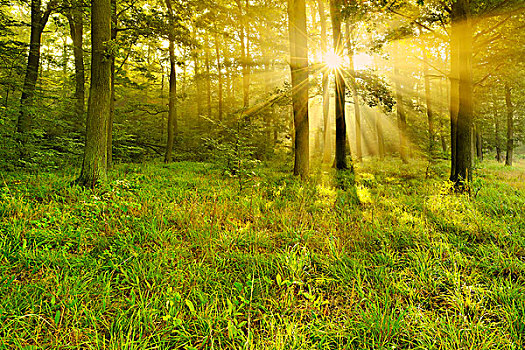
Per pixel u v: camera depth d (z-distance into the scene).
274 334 2.39
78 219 4.54
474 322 2.49
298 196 6.76
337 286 3.20
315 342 2.39
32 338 2.24
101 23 6.55
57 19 11.86
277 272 3.44
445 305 2.85
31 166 8.45
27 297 2.72
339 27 14.01
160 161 16.42
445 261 3.61
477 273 3.30
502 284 2.97
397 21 11.84
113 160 14.67
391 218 5.19
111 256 3.58
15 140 8.76
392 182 10.09
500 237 4.12
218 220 4.94
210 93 25.22
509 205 5.73
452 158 10.27
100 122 6.71
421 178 11.41
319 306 2.79
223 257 3.78
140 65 12.51
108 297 2.80
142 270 3.27
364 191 7.86
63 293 2.77
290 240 4.34
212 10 17.31
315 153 23.67
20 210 4.52
